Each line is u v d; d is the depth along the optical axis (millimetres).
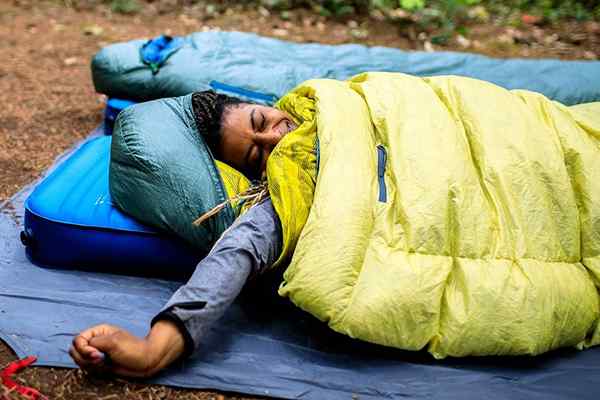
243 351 2021
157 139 2264
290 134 2217
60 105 3980
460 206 1967
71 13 5863
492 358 2018
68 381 1863
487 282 1886
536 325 1880
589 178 2111
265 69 3328
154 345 1811
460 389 1895
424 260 1905
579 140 2189
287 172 2131
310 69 3408
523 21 5934
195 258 2330
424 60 3693
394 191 2012
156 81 3299
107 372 1840
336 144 2086
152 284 2350
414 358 2012
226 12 5996
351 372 1950
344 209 1937
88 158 2672
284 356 2012
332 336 2105
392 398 1858
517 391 1898
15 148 3379
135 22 5746
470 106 2229
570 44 5465
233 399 1856
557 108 2340
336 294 1859
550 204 2062
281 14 5980
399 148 2094
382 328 1854
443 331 1896
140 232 2293
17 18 5660
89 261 2354
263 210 2102
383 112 2238
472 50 5348
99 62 3352
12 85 4254
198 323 1873
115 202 2352
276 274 2262
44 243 2340
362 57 3705
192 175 2225
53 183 2471
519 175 2051
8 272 2340
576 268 2041
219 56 3410
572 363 2020
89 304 2199
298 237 2086
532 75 3492
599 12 6016
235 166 2412
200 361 1962
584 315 1980
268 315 2207
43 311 2145
